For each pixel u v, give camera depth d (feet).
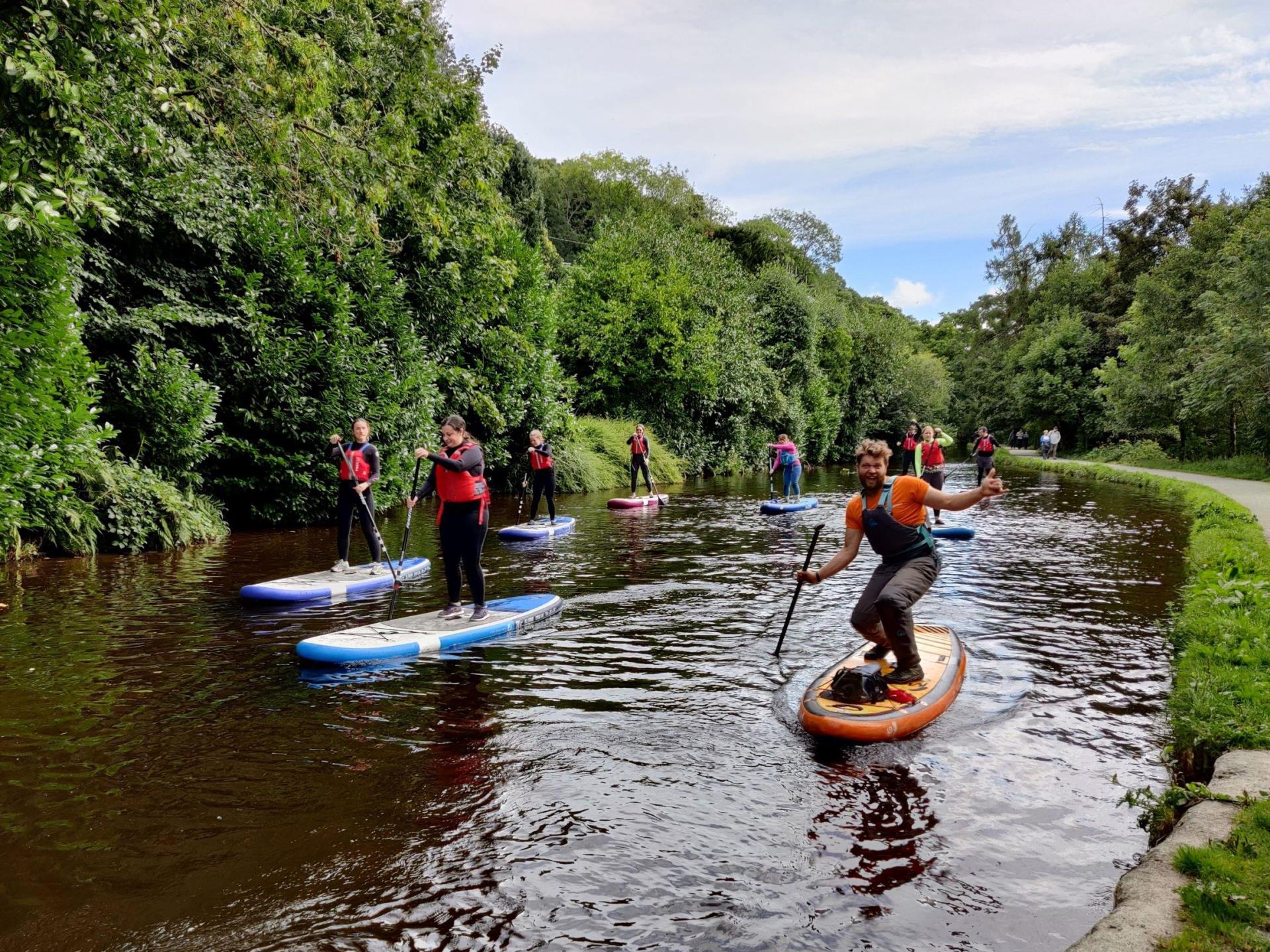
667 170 157.38
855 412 150.71
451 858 11.80
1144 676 20.20
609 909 10.57
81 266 37.50
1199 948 8.47
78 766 14.82
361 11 53.01
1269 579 26.86
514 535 43.98
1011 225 207.31
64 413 33.09
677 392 93.56
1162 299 104.47
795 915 10.48
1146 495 73.82
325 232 45.73
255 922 10.21
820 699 17.34
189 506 41.27
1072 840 12.46
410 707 17.98
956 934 10.10
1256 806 11.45
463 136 57.82
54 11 22.79
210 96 35.50
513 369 65.67
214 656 21.63
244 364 44.91
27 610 26.37
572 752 15.65
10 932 9.93
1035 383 146.82
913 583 18.06
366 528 32.58
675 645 23.20
